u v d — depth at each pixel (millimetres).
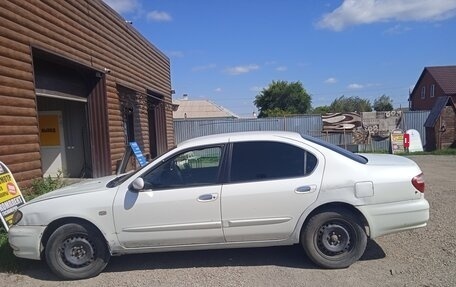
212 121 27594
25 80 7570
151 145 19625
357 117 25641
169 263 5098
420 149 23094
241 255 5254
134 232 4758
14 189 6406
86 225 4766
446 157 19312
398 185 4695
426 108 50500
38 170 7883
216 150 4953
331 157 4832
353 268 4652
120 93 13398
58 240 4738
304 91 70562
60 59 9297
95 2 11242
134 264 5137
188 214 4719
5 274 4977
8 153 6957
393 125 25562
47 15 8477
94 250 4773
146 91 16984
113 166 12250
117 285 4496
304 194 4672
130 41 14562
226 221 4707
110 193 4828
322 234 4688
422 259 4812
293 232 4723
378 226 4688
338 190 4664
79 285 4590
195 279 4516
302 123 27031
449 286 4020
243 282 4363
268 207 4688
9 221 6102
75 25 9875
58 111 12719
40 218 4785
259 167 4832
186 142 5102
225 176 4809
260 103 72188
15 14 7289
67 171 12766
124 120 13930
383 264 4727
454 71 48281
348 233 4668
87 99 11805
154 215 4730
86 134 12602
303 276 4477
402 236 5715
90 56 10773
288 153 4883
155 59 18453
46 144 12781
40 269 5141
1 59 6852
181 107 58219
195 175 4863
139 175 4875
